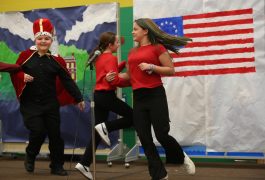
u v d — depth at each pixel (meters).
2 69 4.05
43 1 5.89
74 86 4.27
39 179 4.08
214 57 4.77
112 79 3.79
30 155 4.33
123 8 5.49
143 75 3.41
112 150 4.89
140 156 5.13
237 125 4.68
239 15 4.68
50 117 4.26
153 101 3.39
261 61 4.59
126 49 5.46
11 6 6.05
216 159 5.12
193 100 4.84
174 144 3.51
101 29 5.20
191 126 4.85
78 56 5.31
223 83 4.73
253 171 4.47
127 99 5.43
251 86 4.62
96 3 5.35
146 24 3.47
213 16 4.77
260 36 4.60
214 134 4.76
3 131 5.68
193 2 4.85
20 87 4.18
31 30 5.54
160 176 3.39
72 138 5.36
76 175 4.33
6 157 5.97
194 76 4.83
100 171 4.58
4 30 5.64
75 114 5.33
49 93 4.25
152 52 3.41
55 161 4.35
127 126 3.94
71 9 5.36
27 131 5.55
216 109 4.75
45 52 4.27
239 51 4.68
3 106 5.66
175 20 4.91
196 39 4.83
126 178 4.09
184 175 4.23
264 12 4.59
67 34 5.36
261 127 4.59
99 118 4.04
